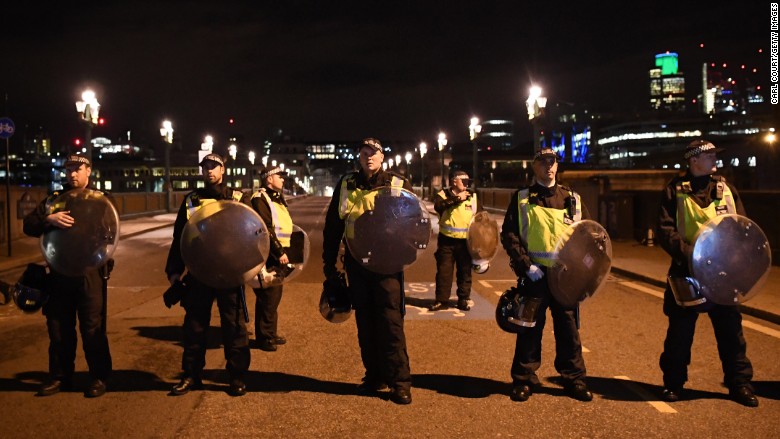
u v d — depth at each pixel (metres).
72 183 5.39
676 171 29.27
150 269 14.42
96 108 25.38
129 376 5.98
